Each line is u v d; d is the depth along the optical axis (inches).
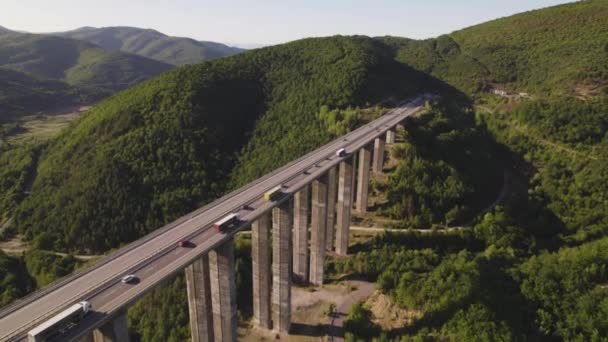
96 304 1636.3
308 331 2851.9
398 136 5029.5
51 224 4151.1
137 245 2100.1
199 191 4237.2
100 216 4030.5
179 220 2372.0
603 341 2186.3
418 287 2807.6
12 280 3671.3
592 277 2635.3
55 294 1710.1
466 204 4256.9
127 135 4653.1
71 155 4773.6
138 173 4276.6
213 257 2253.9
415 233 3777.1
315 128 4960.6
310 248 3503.9
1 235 4229.8
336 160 3427.7
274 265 2775.6
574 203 4288.9
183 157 4517.7
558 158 4995.1
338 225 3698.3
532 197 4564.5
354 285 3309.5
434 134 4931.1
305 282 3420.3
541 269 2755.9
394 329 2655.0
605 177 4318.4
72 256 3811.5
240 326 2935.5
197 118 4980.3
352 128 4704.7
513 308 2506.2
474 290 2591.0
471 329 2335.1
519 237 3750.0
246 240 3590.1
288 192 2733.8
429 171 4414.4
